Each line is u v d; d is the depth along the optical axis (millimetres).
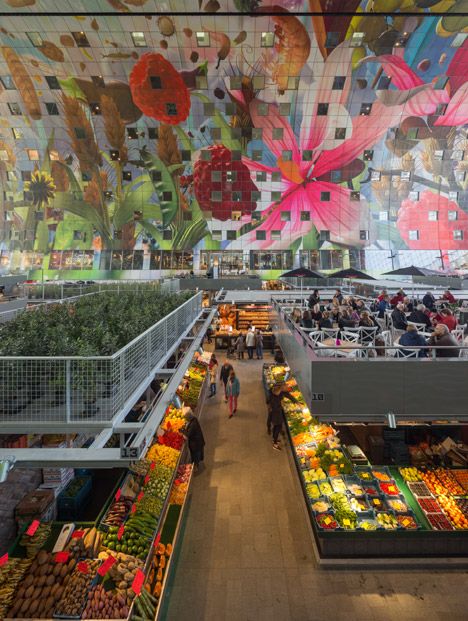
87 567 5727
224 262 45688
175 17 30703
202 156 43062
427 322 11977
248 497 9062
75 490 8070
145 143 42062
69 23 31578
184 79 36781
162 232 46125
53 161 43531
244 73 36125
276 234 45656
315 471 8820
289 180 44062
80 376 5430
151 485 7918
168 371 7906
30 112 39969
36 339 6961
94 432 5348
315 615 6027
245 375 18797
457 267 44625
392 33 32156
